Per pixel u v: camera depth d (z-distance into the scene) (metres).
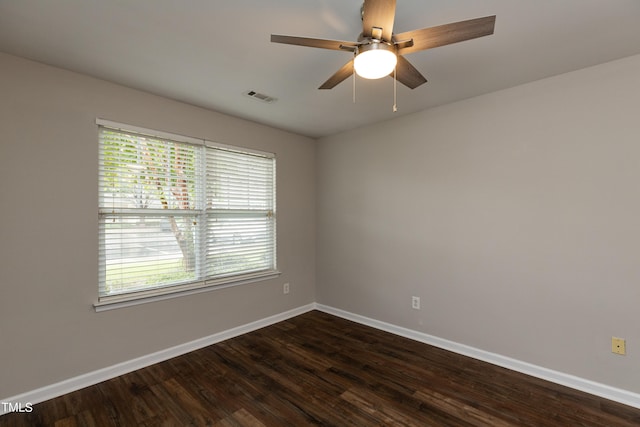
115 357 2.54
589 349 2.29
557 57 2.15
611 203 2.21
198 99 2.87
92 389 2.35
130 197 2.66
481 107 2.79
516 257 2.61
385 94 2.77
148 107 2.72
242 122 3.43
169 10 1.65
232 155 3.39
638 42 1.96
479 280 2.82
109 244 2.56
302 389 2.36
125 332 2.60
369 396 2.27
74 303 2.35
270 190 3.77
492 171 2.74
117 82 2.52
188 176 3.04
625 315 2.16
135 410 2.11
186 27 1.80
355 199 3.80
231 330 3.33
